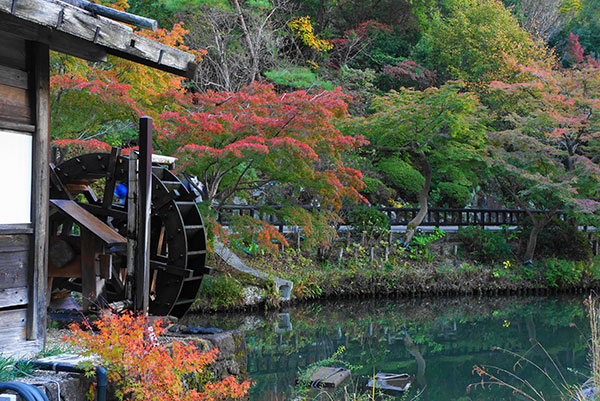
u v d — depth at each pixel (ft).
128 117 42.24
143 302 23.34
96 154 28.37
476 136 71.10
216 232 43.19
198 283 31.04
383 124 66.39
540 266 72.64
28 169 18.07
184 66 20.18
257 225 44.37
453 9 106.32
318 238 48.93
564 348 42.68
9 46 17.57
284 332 44.96
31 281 17.98
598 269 72.74
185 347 18.10
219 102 44.01
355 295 61.62
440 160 75.10
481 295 67.77
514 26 99.14
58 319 24.70
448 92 62.69
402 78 97.04
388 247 70.03
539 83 68.95
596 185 70.28
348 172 48.47
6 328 17.30
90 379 16.19
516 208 88.94
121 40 17.87
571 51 116.06
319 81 73.46
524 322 52.85
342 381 31.60
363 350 40.37
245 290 51.78
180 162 39.63
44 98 18.37
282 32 81.10
